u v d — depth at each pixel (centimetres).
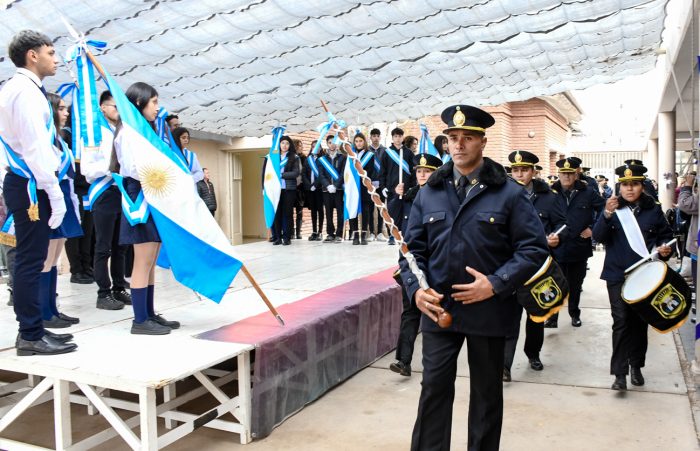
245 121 934
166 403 433
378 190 944
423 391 325
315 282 664
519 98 848
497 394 322
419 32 553
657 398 496
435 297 305
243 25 498
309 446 409
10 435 438
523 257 303
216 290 436
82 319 498
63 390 369
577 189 714
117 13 450
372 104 853
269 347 428
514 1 493
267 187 973
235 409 416
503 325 313
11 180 371
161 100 750
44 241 385
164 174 424
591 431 430
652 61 728
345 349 539
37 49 366
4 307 559
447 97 845
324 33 538
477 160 321
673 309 461
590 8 524
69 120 645
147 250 438
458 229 315
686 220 894
